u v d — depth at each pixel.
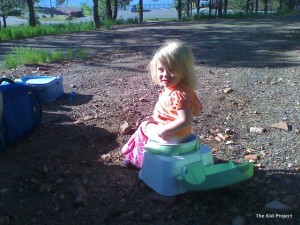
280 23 10.64
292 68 3.73
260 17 14.43
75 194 1.48
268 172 1.63
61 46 6.25
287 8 20.89
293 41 6.07
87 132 2.13
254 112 2.44
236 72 3.64
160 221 1.32
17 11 15.37
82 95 2.94
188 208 1.38
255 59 4.32
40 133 2.12
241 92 2.92
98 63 4.32
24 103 1.99
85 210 1.39
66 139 2.04
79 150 1.90
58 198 1.47
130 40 6.93
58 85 2.82
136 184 1.55
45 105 2.68
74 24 10.67
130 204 1.42
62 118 2.39
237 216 1.32
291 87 3.01
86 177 1.62
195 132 2.12
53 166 1.72
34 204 1.43
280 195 1.44
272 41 6.14
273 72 3.58
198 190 1.38
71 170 1.68
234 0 26.36
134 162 1.67
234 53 4.84
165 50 1.40
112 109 2.56
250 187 1.50
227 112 2.45
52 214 1.37
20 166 1.72
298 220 1.30
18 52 4.94
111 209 1.38
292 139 1.98
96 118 2.37
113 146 1.95
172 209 1.38
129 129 2.12
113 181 1.58
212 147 1.91
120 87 3.17
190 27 9.94
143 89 3.07
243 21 12.08
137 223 1.32
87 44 6.46
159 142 1.47
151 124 1.57
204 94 2.88
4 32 7.98
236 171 1.38
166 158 1.43
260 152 1.84
